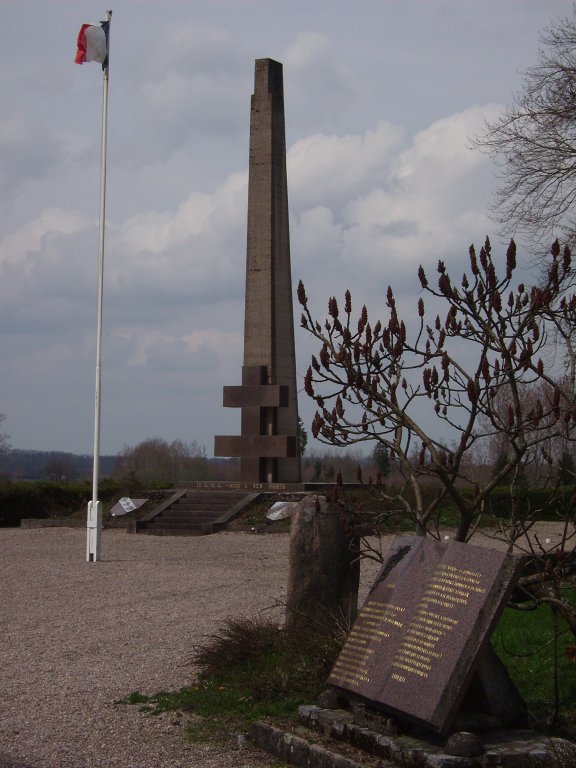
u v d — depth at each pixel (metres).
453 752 6.11
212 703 8.63
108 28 22.88
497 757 6.07
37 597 15.41
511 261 7.24
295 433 33.59
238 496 30.97
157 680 9.66
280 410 33.34
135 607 14.22
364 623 7.24
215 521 28.53
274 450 32.34
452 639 6.36
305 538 9.73
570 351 7.65
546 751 6.17
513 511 7.52
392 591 7.12
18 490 34.19
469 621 6.34
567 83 24.72
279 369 33.06
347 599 9.63
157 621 12.98
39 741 7.65
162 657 10.71
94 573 18.44
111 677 9.85
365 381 7.46
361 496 16.19
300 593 9.64
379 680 6.73
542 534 22.81
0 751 7.36
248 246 33.06
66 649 11.29
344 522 8.41
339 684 7.11
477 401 7.09
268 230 32.75
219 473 66.00
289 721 7.61
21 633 12.36
